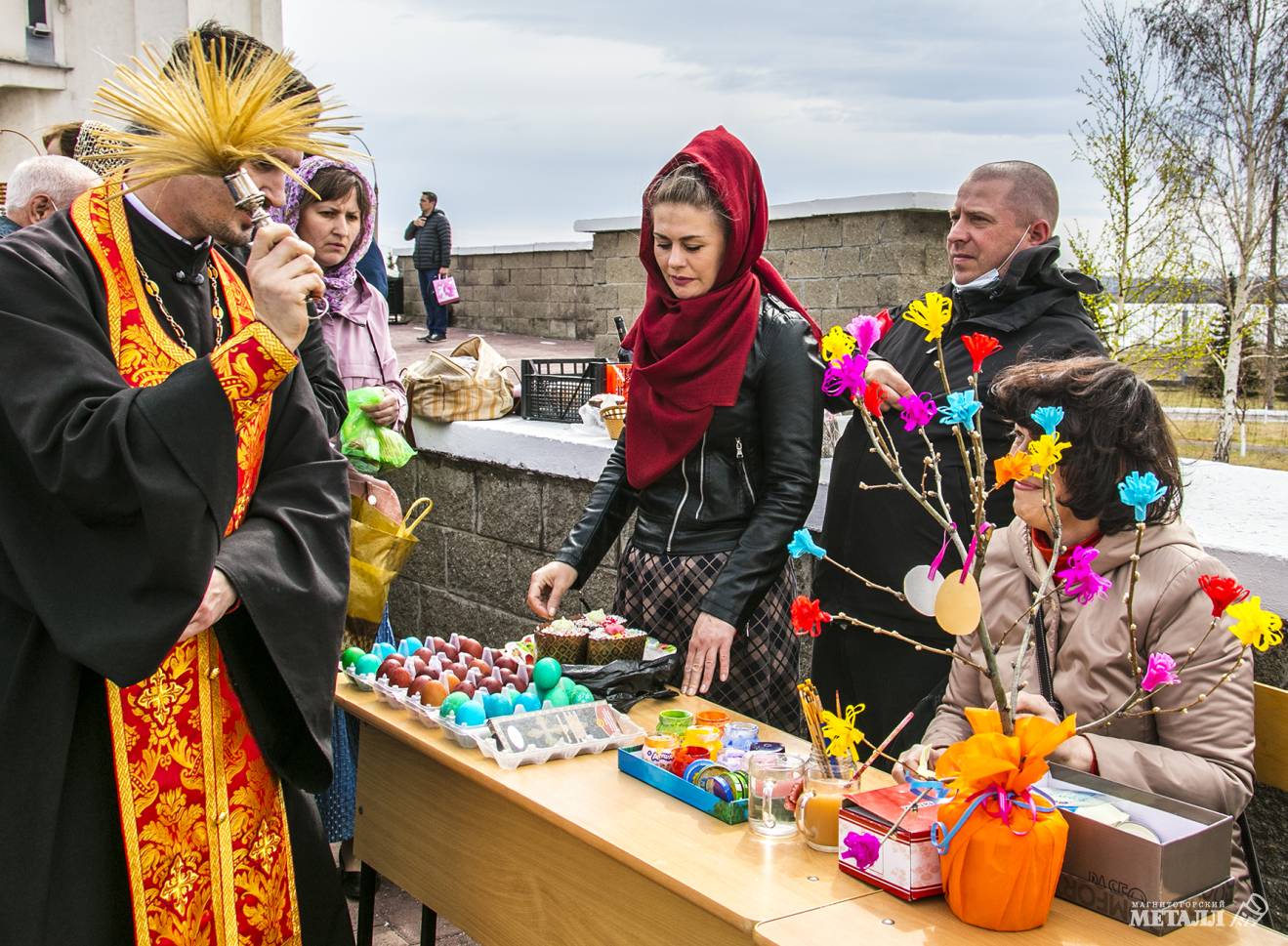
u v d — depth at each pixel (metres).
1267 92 17.47
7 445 2.14
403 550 3.56
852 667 2.96
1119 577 2.09
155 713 2.27
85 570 2.12
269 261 2.09
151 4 11.97
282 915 2.51
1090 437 2.00
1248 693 2.02
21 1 12.23
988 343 1.70
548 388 5.00
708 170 2.76
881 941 1.67
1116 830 1.72
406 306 20.45
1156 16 18.16
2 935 2.17
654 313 2.97
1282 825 2.69
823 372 2.88
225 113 2.07
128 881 2.27
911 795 1.91
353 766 3.61
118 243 2.29
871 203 7.64
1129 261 13.33
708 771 2.19
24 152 12.78
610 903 2.11
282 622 2.32
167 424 2.04
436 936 3.48
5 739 2.16
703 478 2.90
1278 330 18.28
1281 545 2.71
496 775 2.31
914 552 2.84
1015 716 1.82
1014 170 2.88
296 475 2.49
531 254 17.91
